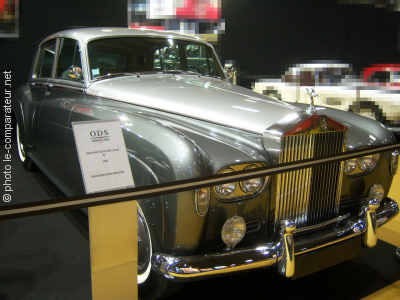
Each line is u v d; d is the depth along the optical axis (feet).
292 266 5.97
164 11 16.78
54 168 9.25
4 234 8.45
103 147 4.62
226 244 5.80
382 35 22.07
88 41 9.23
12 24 15.76
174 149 5.58
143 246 6.16
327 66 19.45
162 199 5.56
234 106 7.61
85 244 8.12
